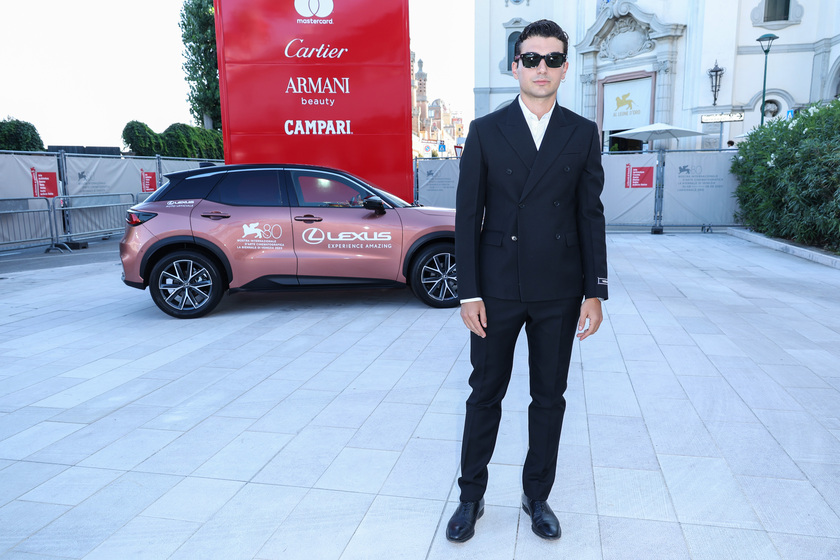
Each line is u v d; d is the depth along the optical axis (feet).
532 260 7.02
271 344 17.11
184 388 13.60
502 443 10.52
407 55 22.94
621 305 20.94
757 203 39.88
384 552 7.52
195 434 11.14
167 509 8.61
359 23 22.70
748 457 9.87
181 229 20.04
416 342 17.11
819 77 66.54
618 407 12.01
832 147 30.48
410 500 8.74
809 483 9.04
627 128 78.74
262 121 23.11
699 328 17.84
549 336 7.29
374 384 13.67
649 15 72.69
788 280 25.39
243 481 9.37
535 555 7.40
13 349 16.93
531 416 7.75
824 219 30.76
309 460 10.04
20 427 11.55
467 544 7.64
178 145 68.33
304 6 22.50
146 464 10.00
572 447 10.32
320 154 23.43
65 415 12.12
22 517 8.46
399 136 23.39
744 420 11.32
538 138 7.07
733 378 13.56
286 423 11.57
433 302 21.39
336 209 20.79
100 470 9.81
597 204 7.24
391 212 21.08
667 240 39.99
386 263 20.98
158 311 21.79
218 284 20.53
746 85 69.62
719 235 42.63
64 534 8.04
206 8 87.97
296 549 7.62
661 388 13.01
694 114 71.00
